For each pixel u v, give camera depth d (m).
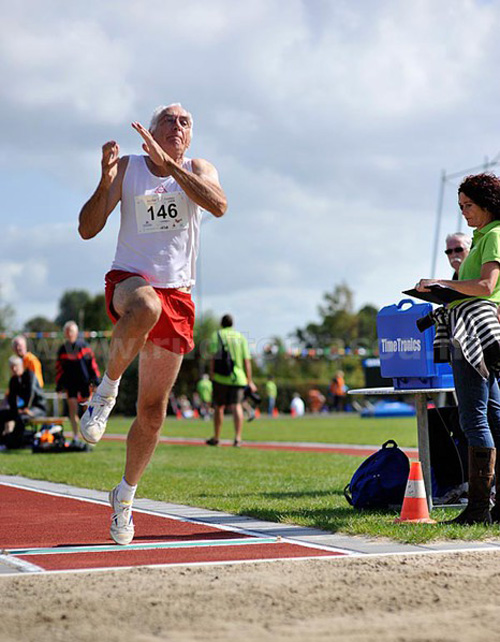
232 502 16.72
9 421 34.41
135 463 12.16
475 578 9.41
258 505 16.20
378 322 15.30
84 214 11.70
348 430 52.56
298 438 43.78
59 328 171.12
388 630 7.48
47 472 24.42
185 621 7.84
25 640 7.33
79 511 16.28
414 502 13.80
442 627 7.57
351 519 13.88
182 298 12.02
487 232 13.49
